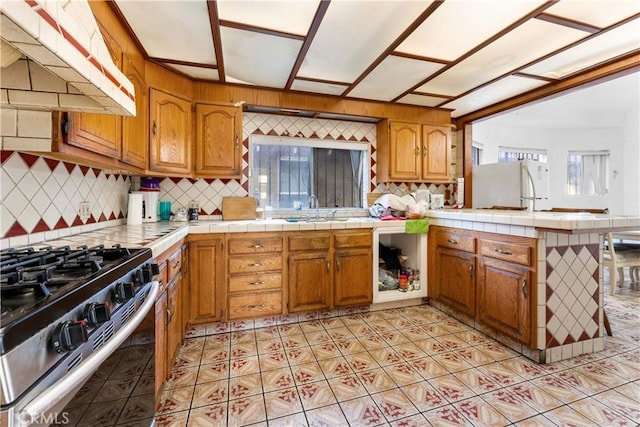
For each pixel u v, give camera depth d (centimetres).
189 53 213
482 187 421
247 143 305
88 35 88
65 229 158
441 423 141
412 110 339
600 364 191
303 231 255
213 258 234
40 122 105
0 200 116
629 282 378
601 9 170
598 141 580
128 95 111
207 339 227
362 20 179
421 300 304
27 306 59
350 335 233
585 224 171
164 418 144
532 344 193
